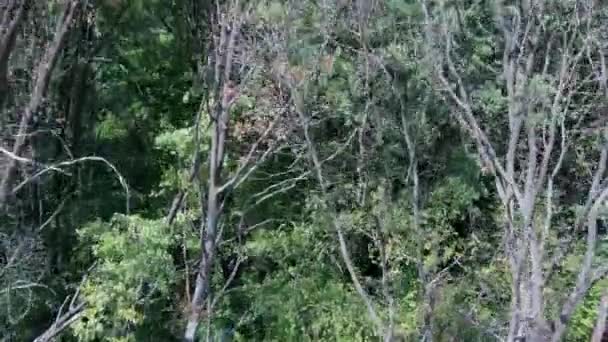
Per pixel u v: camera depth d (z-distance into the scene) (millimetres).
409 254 10531
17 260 9820
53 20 8703
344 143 10492
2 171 8344
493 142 9648
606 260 8734
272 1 8430
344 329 10508
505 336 9406
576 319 9406
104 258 9789
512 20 9258
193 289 10461
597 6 8016
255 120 9547
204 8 9562
